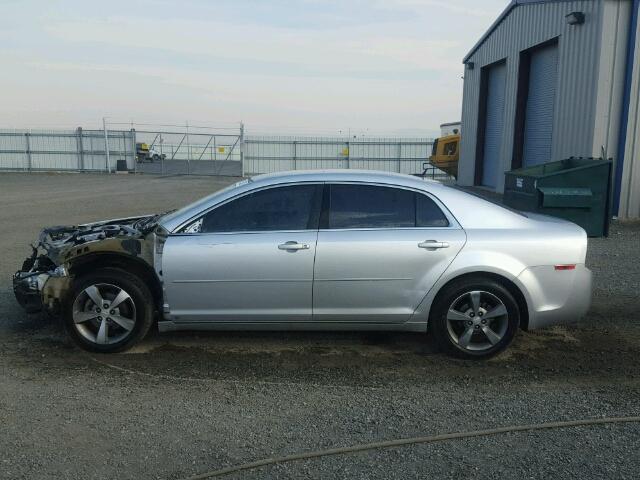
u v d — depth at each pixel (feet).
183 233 17.95
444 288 17.79
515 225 18.13
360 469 12.00
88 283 17.95
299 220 17.92
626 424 14.01
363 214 17.99
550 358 18.33
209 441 13.15
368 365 17.67
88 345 18.22
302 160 120.57
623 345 19.52
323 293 17.66
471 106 82.69
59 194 73.41
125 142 120.57
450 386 16.21
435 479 11.63
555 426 13.87
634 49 45.68
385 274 17.58
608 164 38.81
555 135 55.01
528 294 17.78
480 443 13.09
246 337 19.99
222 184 92.43
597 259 32.91
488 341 17.97
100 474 11.80
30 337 19.84
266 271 17.53
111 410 14.61
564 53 53.31
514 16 66.03
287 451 12.71
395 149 119.65
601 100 47.06
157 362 17.79
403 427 13.82
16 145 121.80
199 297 17.75
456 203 18.20
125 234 19.04
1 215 52.31
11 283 26.81
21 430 13.56
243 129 119.14
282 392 15.76
